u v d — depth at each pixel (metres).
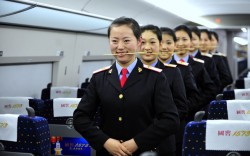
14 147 2.90
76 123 2.33
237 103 3.45
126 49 2.26
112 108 2.30
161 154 2.61
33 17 5.10
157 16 9.02
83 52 7.59
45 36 6.05
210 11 10.77
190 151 2.43
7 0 4.13
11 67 5.86
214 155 2.40
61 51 6.75
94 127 2.30
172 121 2.21
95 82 2.41
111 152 2.22
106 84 2.35
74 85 7.68
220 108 3.48
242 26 11.52
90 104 2.38
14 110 4.08
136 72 2.34
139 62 2.39
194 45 5.92
